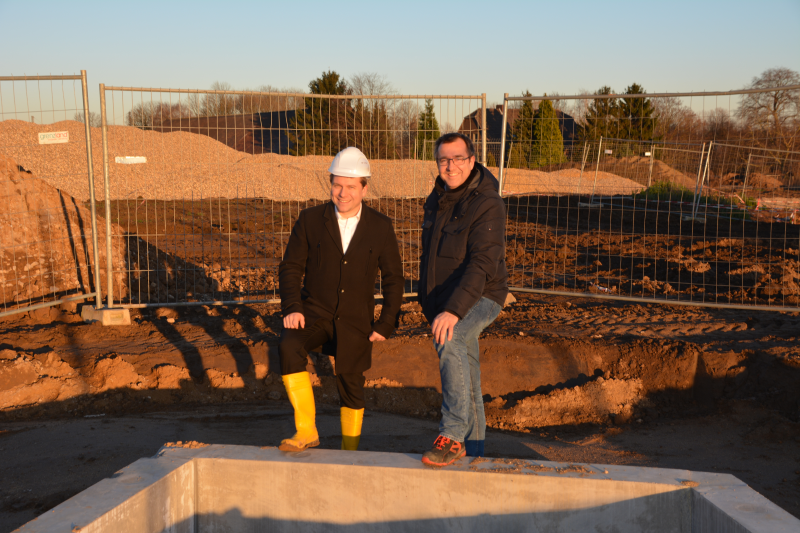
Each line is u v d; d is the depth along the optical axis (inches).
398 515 105.7
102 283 283.6
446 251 121.7
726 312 264.7
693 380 205.9
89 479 137.1
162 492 100.7
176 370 205.2
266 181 731.4
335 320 126.4
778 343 213.0
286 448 114.3
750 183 681.0
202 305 271.3
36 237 270.1
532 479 100.1
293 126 671.1
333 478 106.7
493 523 102.7
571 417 198.5
